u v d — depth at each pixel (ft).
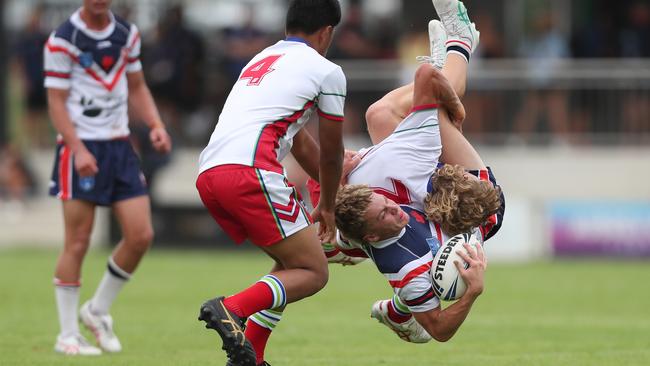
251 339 70.44
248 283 138.72
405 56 190.29
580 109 182.09
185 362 82.48
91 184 88.63
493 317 112.68
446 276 67.72
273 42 197.47
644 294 132.05
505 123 183.11
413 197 71.05
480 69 183.62
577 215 171.42
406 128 71.77
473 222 70.08
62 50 87.86
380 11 204.33
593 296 130.21
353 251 73.92
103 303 89.76
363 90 183.93
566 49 192.95
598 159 181.88
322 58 69.00
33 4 205.98
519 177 182.50
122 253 89.61
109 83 89.35
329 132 68.23
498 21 194.18
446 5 80.48
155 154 175.42
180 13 194.80
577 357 86.12
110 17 90.27
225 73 194.59
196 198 193.06
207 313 64.59
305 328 103.60
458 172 70.44
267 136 67.15
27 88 194.80
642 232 169.99
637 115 180.96
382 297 128.26
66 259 88.89
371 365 81.61
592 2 196.13
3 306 118.32
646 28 192.13
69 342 88.17
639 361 83.76
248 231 67.72
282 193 66.95
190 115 195.21
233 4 214.48
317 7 70.49
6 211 190.70
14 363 81.35
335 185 69.00
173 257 170.19
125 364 80.94
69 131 87.35
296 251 67.67
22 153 193.06
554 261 168.45
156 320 108.68
